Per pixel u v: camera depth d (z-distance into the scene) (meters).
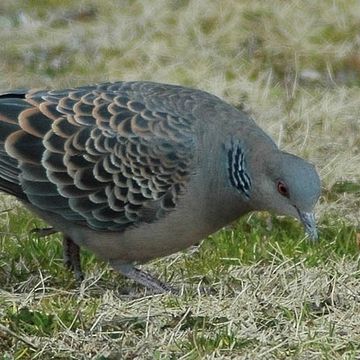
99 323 12.20
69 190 12.77
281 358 11.70
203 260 14.09
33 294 12.92
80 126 12.72
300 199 12.21
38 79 20.36
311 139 18.11
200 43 21.56
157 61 20.95
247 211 12.87
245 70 20.70
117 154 12.70
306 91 20.02
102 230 12.94
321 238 14.90
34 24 22.27
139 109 12.80
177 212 12.70
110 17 22.58
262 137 12.62
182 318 12.26
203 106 12.87
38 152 12.71
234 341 11.90
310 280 13.37
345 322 12.47
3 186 12.83
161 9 22.55
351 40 21.94
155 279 13.30
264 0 22.67
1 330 11.92
